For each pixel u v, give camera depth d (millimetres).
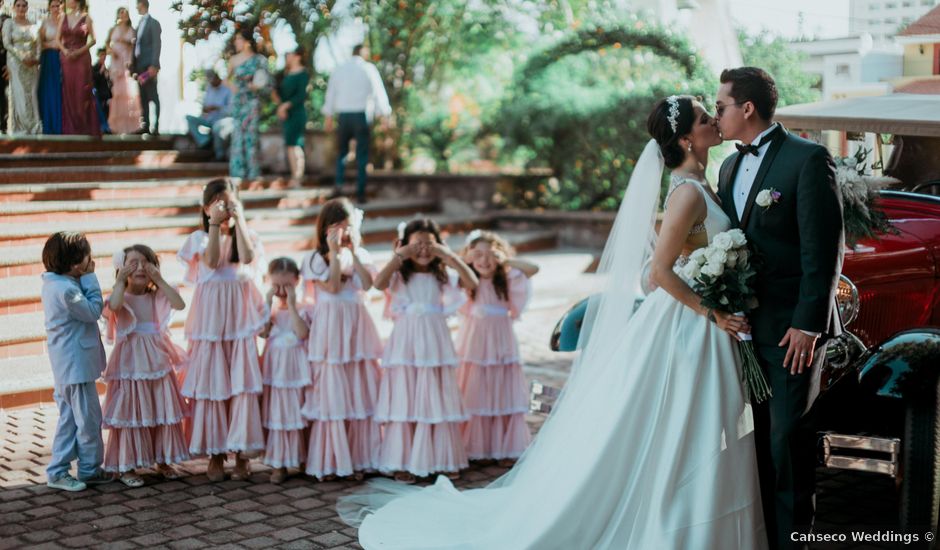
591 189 12883
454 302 5473
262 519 4676
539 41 12930
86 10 8633
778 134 3824
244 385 5129
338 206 5297
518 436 5676
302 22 11867
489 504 4621
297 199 10828
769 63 8570
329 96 11398
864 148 5301
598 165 12766
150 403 5109
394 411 5270
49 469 5016
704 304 3758
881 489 5207
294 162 11359
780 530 3848
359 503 4898
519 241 11469
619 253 4277
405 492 5055
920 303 4984
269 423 5199
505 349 5660
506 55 13570
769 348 3820
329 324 5230
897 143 5336
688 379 3848
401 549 4211
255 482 5234
